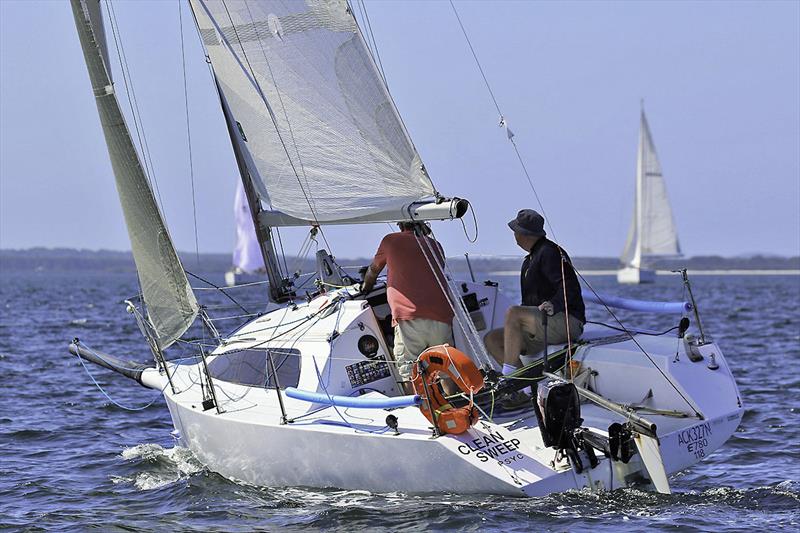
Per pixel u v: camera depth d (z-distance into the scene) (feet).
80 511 75.31
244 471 77.77
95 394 139.13
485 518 63.31
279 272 95.66
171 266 87.86
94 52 86.43
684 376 72.90
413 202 76.84
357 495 70.59
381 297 84.02
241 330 88.33
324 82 80.94
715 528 62.85
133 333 251.39
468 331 79.46
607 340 78.54
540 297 75.36
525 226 75.56
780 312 332.60
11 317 322.75
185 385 86.74
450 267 77.82
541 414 64.85
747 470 87.30
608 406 66.95
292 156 83.66
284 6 81.20
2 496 81.10
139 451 98.32
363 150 79.92
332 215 82.48
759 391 134.10
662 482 64.95
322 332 79.41
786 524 64.28
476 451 65.26
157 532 68.18
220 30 84.38
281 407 72.74
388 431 68.18
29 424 115.34
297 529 65.10
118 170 87.04
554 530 61.41
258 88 84.07
